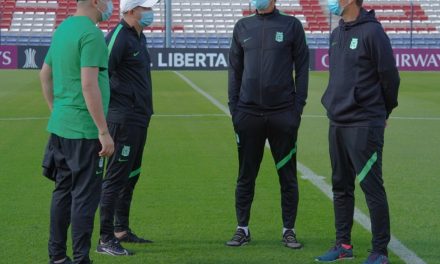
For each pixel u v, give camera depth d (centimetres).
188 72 3906
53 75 615
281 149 748
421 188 1025
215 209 901
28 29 4641
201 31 4781
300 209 899
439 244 743
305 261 692
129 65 721
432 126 1762
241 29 749
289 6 4862
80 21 595
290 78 746
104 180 724
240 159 756
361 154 662
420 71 4038
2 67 3841
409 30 4778
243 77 749
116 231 757
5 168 1172
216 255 712
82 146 604
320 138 1538
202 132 1628
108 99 622
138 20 721
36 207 903
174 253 719
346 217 698
